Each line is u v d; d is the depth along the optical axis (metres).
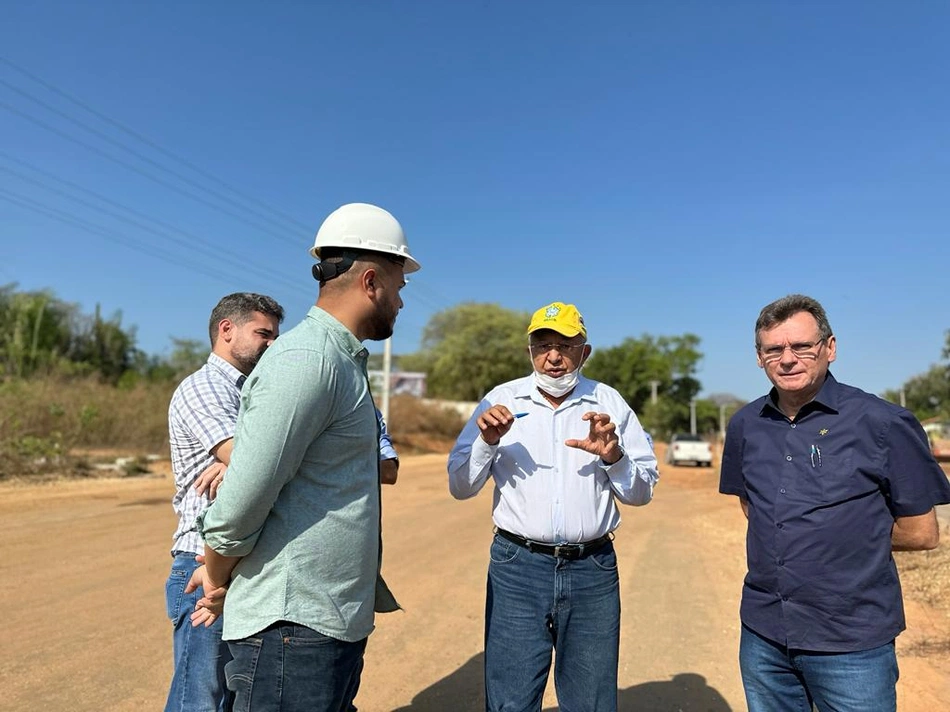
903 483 2.43
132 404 20.73
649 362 74.94
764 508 2.62
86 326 45.34
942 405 51.22
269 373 2.00
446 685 4.48
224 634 2.12
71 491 12.54
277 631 2.06
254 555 2.08
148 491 12.98
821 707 2.54
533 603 2.95
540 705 3.04
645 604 6.34
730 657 5.04
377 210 2.33
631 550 8.95
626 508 13.45
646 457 3.13
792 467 2.57
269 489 1.96
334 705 2.17
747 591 2.72
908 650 4.98
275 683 2.06
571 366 3.04
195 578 2.29
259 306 3.15
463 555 8.40
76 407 18.20
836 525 2.46
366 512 2.18
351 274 2.22
